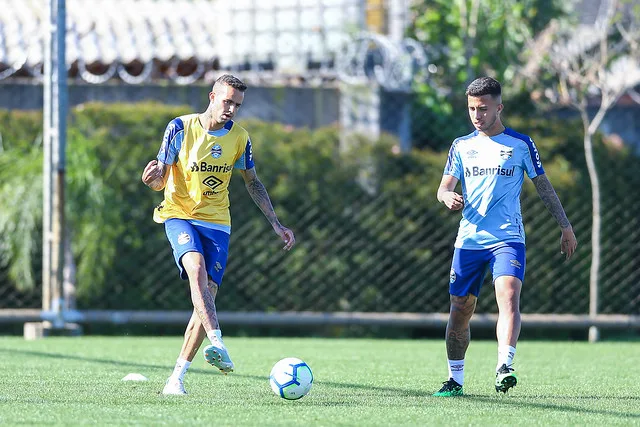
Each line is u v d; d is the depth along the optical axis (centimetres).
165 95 4278
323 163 4081
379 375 2458
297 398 1867
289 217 4062
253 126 4091
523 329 4009
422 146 4422
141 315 3828
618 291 4175
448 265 4091
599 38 4509
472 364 2811
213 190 1986
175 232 1955
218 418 1584
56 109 3597
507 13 4778
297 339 3953
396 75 4522
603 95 4147
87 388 2023
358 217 4078
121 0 5666
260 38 4994
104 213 3966
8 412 1633
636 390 2166
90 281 3981
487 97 1962
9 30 5169
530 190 4106
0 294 4094
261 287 4059
